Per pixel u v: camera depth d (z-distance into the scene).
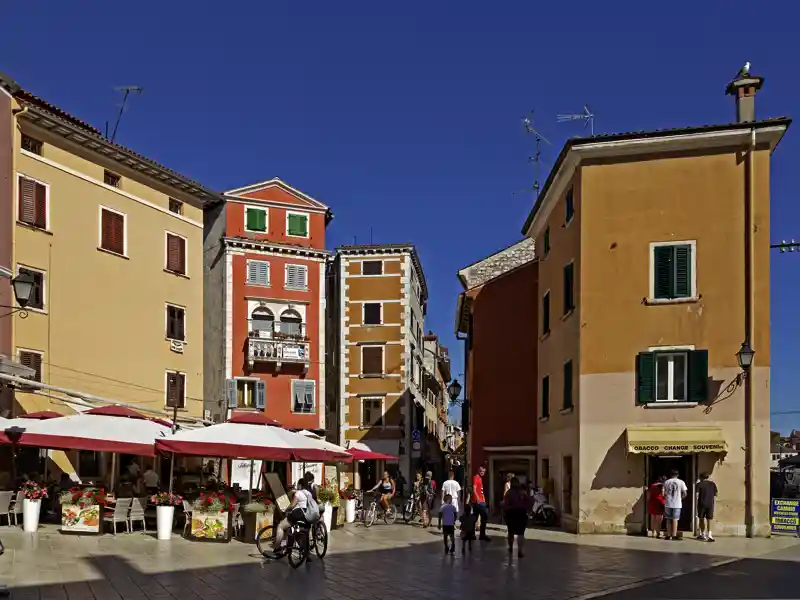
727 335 22.45
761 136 22.58
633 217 23.52
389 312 53.06
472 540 19.75
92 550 17.06
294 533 15.80
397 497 39.22
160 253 33.84
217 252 47.75
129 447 19.75
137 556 16.44
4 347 25.80
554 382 27.58
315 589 13.16
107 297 30.75
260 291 47.53
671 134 23.02
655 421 22.62
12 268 26.48
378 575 14.83
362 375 52.78
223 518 19.42
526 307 33.19
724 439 22.00
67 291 28.88
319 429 47.81
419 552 18.67
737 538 21.38
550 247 28.80
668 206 23.27
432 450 71.38
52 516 23.42
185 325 35.09
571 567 16.03
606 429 23.00
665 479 22.00
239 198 48.03
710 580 14.35
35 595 11.95
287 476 39.72
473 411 33.72
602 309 23.48
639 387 22.83
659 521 21.78
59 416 23.44
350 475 50.72
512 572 15.35
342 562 16.64
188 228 35.72
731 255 22.69
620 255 23.52
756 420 21.95
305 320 48.56
